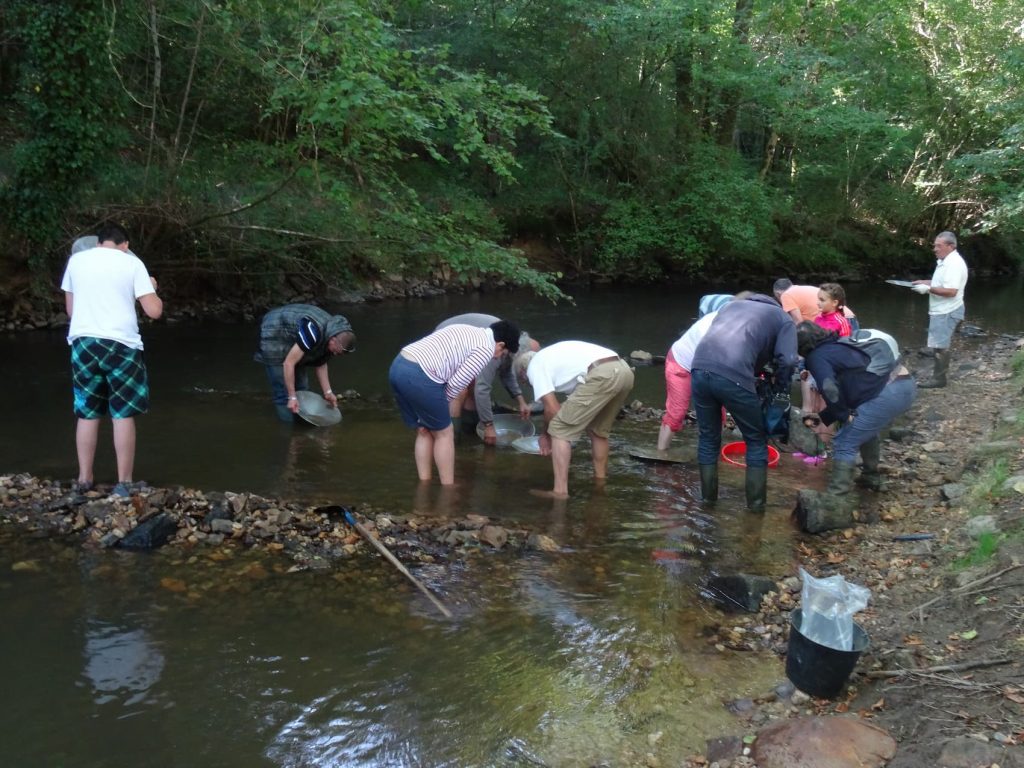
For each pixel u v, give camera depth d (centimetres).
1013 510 492
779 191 2248
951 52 2320
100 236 577
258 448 679
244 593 437
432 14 1858
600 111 2005
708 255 2105
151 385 880
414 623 413
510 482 629
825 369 571
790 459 716
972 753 288
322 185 1270
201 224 1223
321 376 775
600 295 1808
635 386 984
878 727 320
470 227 1695
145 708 336
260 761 307
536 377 605
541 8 1886
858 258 2495
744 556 506
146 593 433
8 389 825
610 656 388
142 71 1282
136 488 552
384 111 989
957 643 370
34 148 1079
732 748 319
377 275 1584
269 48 1092
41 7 1048
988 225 1550
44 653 373
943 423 805
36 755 306
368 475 627
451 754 315
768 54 2116
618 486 631
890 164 2553
